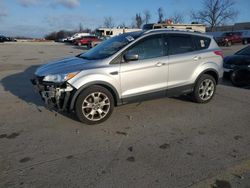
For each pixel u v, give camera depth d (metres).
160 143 4.50
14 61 16.53
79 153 4.17
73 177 3.54
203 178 3.49
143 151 4.22
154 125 5.28
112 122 5.43
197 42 6.52
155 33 5.90
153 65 5.74
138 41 5.65
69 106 5.20
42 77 5.34
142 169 3.71
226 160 3.93
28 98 7.21
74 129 5.08
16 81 9.70
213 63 6.62
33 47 35.81
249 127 5.18
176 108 6.29
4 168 3.75
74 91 5.08
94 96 5.25
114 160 3.96
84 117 5.22
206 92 6.67
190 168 3.72
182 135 4.81
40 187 3.33
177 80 6.16
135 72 5.55
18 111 6.11
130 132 4.95
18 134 4.87
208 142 4.52
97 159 3.98
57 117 5.69
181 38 6.25
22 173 3.63
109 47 5.88
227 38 33.88
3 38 57.88
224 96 7.46
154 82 5.85
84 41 40.81
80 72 5.12
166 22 27.22
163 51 5.96
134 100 5.71
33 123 5.38
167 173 3.61
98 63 5.34
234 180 3.45
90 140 4.62
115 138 4.70
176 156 4.05
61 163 3.88
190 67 6.28
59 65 5.64
